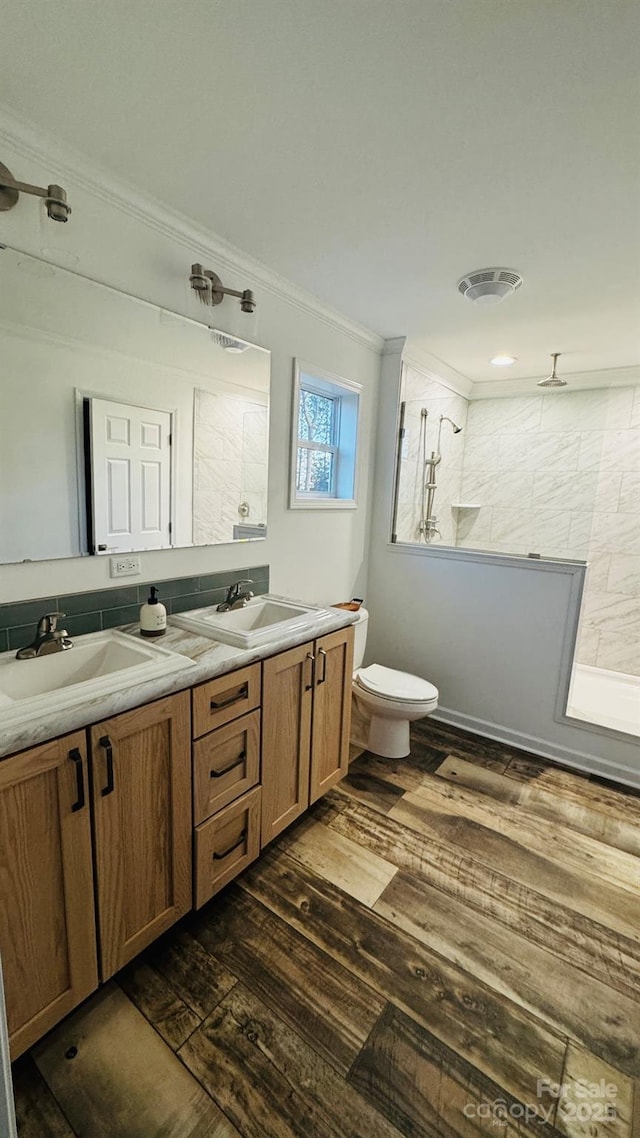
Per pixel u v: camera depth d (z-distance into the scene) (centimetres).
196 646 159
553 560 261
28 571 149
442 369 347
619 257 190
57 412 150
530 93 114
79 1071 114
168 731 132
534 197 155
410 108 120
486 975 140
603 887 174
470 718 293
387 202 160
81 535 161
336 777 214
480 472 398
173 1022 125
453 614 297
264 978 137
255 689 160
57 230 142
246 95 118
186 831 142
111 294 159
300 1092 112
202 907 160
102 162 144
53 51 107
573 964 145
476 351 313
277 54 107
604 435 350
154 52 107
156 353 175
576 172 142
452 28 99
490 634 283
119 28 102
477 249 188
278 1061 117
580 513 362
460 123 124
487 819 209
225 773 153
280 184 152
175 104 121
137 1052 118
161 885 138
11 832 102
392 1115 108
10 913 104
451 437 382
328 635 195
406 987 136
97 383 159
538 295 226
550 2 93
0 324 135
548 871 181
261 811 171
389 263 201
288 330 230
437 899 166
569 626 255
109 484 167
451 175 145
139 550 179
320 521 274
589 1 92
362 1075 115
